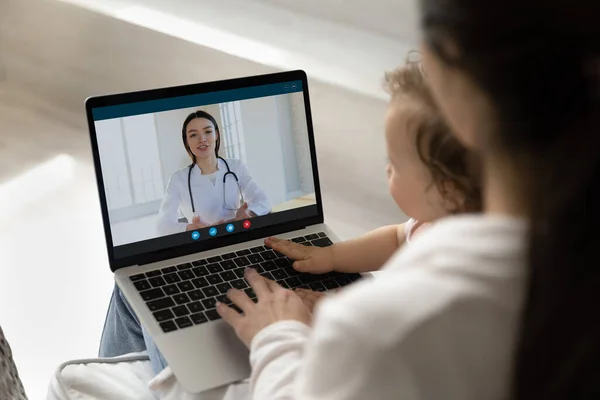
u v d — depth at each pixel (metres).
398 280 0.51
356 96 1.76
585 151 0.41
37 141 2.26
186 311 1.00
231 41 1.98
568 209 0.41
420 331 0.49
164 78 2.12
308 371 0.54
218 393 0.94
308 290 1.02
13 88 2.46
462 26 0.46
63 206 2.01
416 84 0.88
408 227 1.10
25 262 1.82
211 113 1.11
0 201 2.03
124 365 1.16
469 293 0.49
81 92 2.32
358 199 1.90
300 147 1.16
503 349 0.49
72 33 2.26
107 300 1.71
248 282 1.00
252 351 0.77
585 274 0.41
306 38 1.98
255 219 1.14
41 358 1.56
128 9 2.16
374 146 1.79
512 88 0.45
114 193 1.06
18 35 2.39
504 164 0.48
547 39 0.43
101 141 1.05
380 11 1.94
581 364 0.42
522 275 0.48
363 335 0.50
